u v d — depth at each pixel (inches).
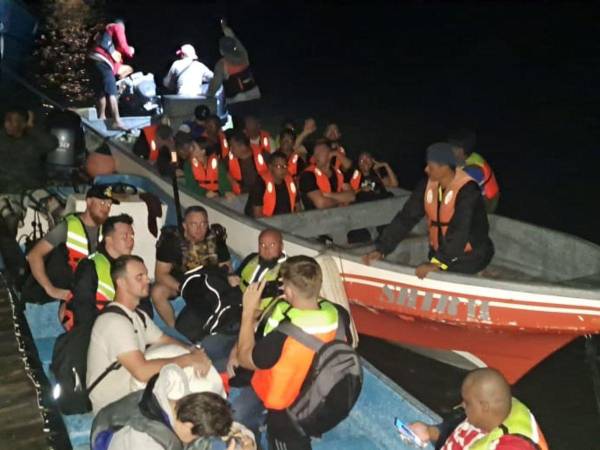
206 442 128.5
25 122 295.4
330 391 146.2
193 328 200.2
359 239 290.7
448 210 228.7
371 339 284.5
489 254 234.4
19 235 254.8
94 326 161.9
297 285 145.2
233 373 173.6
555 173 497.7
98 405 163.2
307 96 701.3
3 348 177.2
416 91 716.0
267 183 286.7
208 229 207.5
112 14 1043.3
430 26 991.0
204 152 310.7
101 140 378.9
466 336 237.6
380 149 554.9
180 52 467.2
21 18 571.2
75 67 661.9
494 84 733.3
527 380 263.0
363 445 184.2
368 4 1135.0
